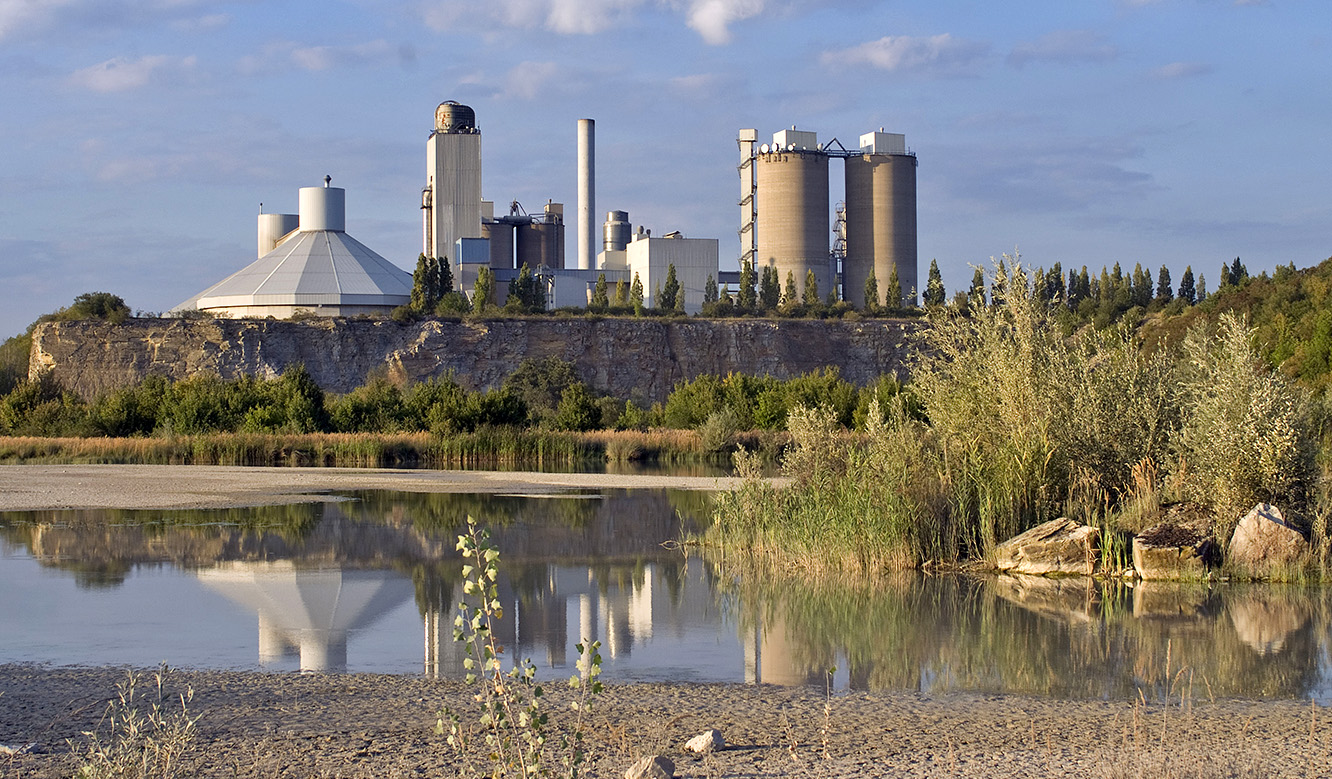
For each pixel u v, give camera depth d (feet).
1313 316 167.84
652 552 72.43
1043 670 41.16
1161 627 48.96
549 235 524.52
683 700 36.24
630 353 368.89
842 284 525.34
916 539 66.44
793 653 44.29
